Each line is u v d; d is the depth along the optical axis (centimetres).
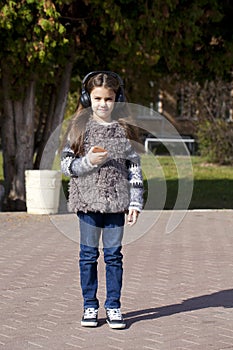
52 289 1236
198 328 998
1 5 2134
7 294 1197
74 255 1575
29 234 1880
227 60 2755
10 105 2608
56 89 2730
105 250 991
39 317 1048
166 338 948
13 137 2625
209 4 2544
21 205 2612
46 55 2216
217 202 3103
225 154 4662
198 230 2005
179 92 5538
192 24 2448
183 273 1390
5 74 2514
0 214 2239
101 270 1412
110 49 2664
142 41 2356
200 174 4134
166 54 2491
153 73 2972
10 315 1059
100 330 984
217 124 4647
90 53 2717
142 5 2302
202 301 1159
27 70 2419
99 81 957
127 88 3081
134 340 938
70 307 1109
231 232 1981
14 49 2217
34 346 909
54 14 2142
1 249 1653
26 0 2138
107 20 2320
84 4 2355
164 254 1608
